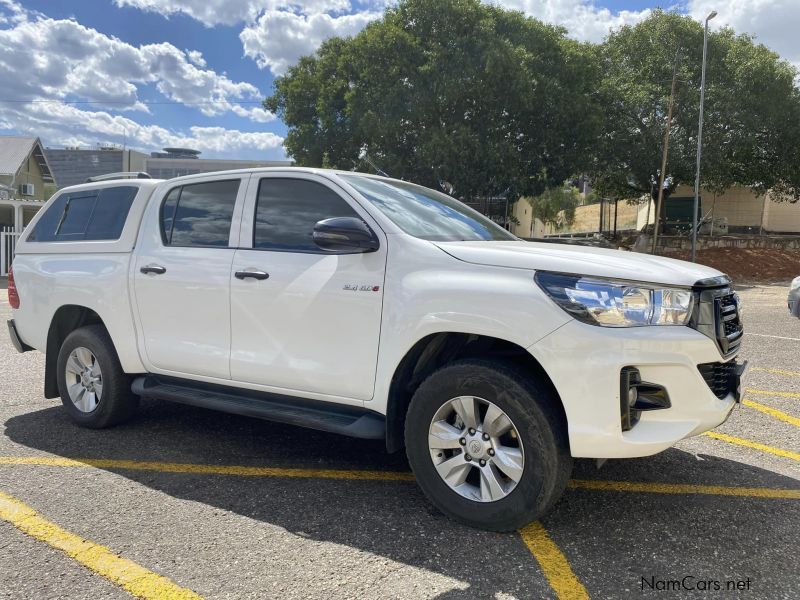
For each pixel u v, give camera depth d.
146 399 5.66
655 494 3.55
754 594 2.53
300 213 3.76
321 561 2.77
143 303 4.27
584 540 2.98
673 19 28.36
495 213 32.38
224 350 3.88
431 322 3.09
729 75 27.34
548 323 2.84
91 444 4.37
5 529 3.06
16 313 5.16
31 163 42.78
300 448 4.34
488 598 2.49
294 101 26.36
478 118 23.06
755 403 5.59
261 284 3.69
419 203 4.02
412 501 3.44
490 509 3.00
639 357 2.75
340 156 25.67
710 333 2.93
